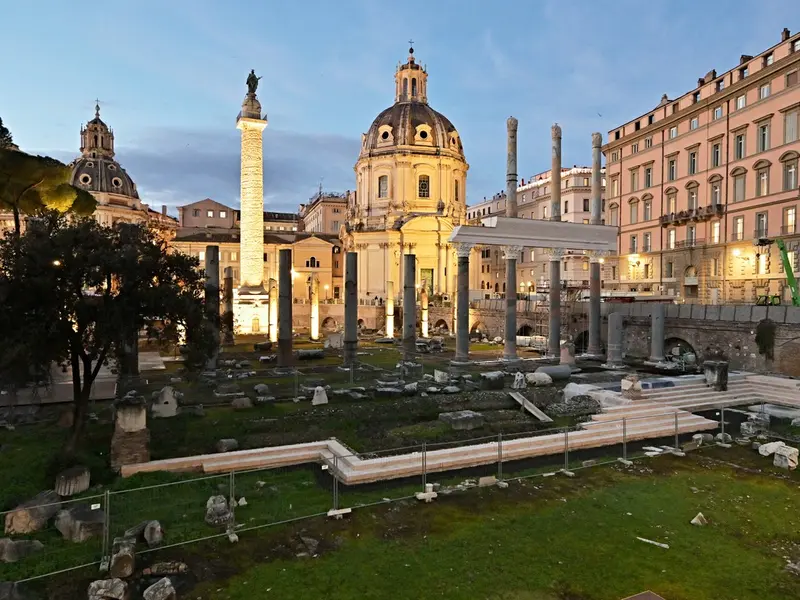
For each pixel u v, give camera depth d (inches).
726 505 662.5
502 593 468.4
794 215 1973.4
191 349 797.9
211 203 4805.6
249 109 2210.9
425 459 740.0
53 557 513.7
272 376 1392.7
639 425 976.9
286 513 619.5
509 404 1093.1
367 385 1252.5
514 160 1530.5
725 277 2269.9
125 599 451.8
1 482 664.4
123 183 4192.9
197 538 555.2
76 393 762.2
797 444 895.7
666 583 484.4
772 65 2021.4
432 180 3506.4
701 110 2395.4
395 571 503.2
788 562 525.0
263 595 463.5
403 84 3681.1
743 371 1409.9
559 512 637.3
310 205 5743.1
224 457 773.3
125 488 660.1
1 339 647.8
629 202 2878.9
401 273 3383.4
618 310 1870.1
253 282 2479.1
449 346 2187.5
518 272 4220.0
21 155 1106.7
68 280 703.7
